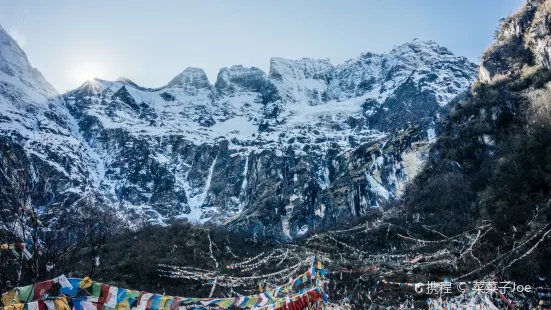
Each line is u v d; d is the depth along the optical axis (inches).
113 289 378.9
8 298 343.6
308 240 3358.8
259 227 7170.3
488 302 952.9
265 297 541.3
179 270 2194.9
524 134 3312.0
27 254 642.2
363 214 5319.9
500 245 1927.9
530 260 1594.5
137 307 381.4
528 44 4503.0
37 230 734.5
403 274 1889.8
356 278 1957.4
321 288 615.8
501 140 3809.1
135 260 2591.0
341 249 2972.4
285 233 7037.4
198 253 2989.7
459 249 2018.9
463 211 3009.4
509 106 4005.9
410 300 1585.9
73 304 359.9
